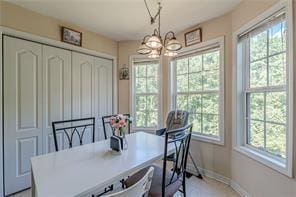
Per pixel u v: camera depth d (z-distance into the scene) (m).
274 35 2.00
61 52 3.02
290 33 1.66
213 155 2.95
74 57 3.21
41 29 2.74
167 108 3.72
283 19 1.82
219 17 2.82
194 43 3.21
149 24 3.13
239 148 2.47
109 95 3.86
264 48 2.17
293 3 1.64
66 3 2.45
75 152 1.84
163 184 1.55
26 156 2.61
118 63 4.01
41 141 2.77
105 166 1.49
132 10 2.64
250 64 2.44
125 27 3.27
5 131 2.41
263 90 2.17
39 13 2.71
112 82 3.93
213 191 2.52
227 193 2.47
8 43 2.43
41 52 2.77
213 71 3.02
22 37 2.54
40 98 2.76
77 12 2.71
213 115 3.03
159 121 3.81
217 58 2.96
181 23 3.09
